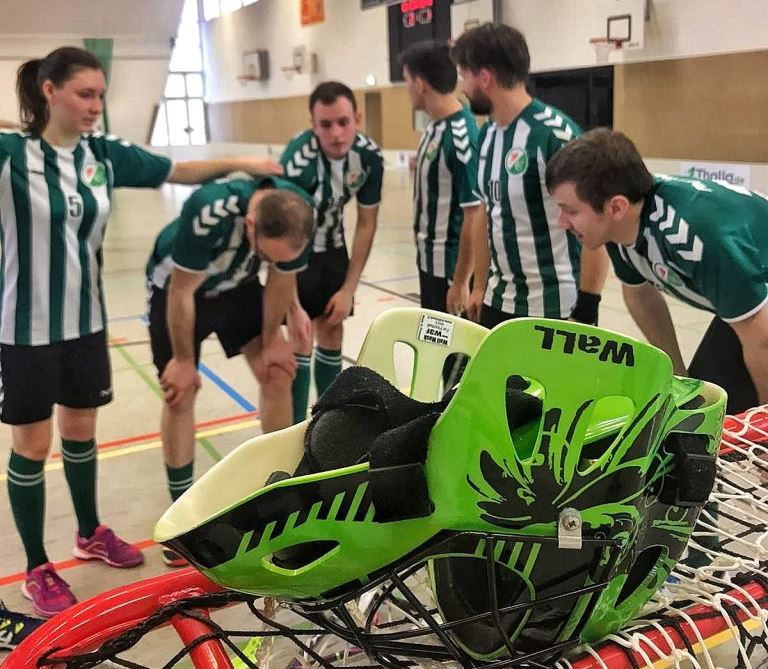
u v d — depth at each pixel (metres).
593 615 0.86
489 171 2.31
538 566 0.83
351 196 2.84
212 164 2.27
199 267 2.01
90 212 1.96
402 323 1.04
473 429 0.77
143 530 2.39
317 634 0.97
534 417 0.89
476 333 1.05
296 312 2.67
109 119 16.09
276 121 14.55
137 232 8.79
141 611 0.95
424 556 0.80
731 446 1.27
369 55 11.22
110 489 2.67
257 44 14.67
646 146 6.86
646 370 0.79
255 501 0.75
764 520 1.23
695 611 0.95
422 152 2.81
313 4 12.39
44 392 1.94
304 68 13.12
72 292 1.95
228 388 3.68
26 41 14.28
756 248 1.45
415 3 9.77
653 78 6.64
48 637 0.91
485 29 2.18
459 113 2.71
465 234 2.67
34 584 2.01
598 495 0.82
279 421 2.37
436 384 1.05
